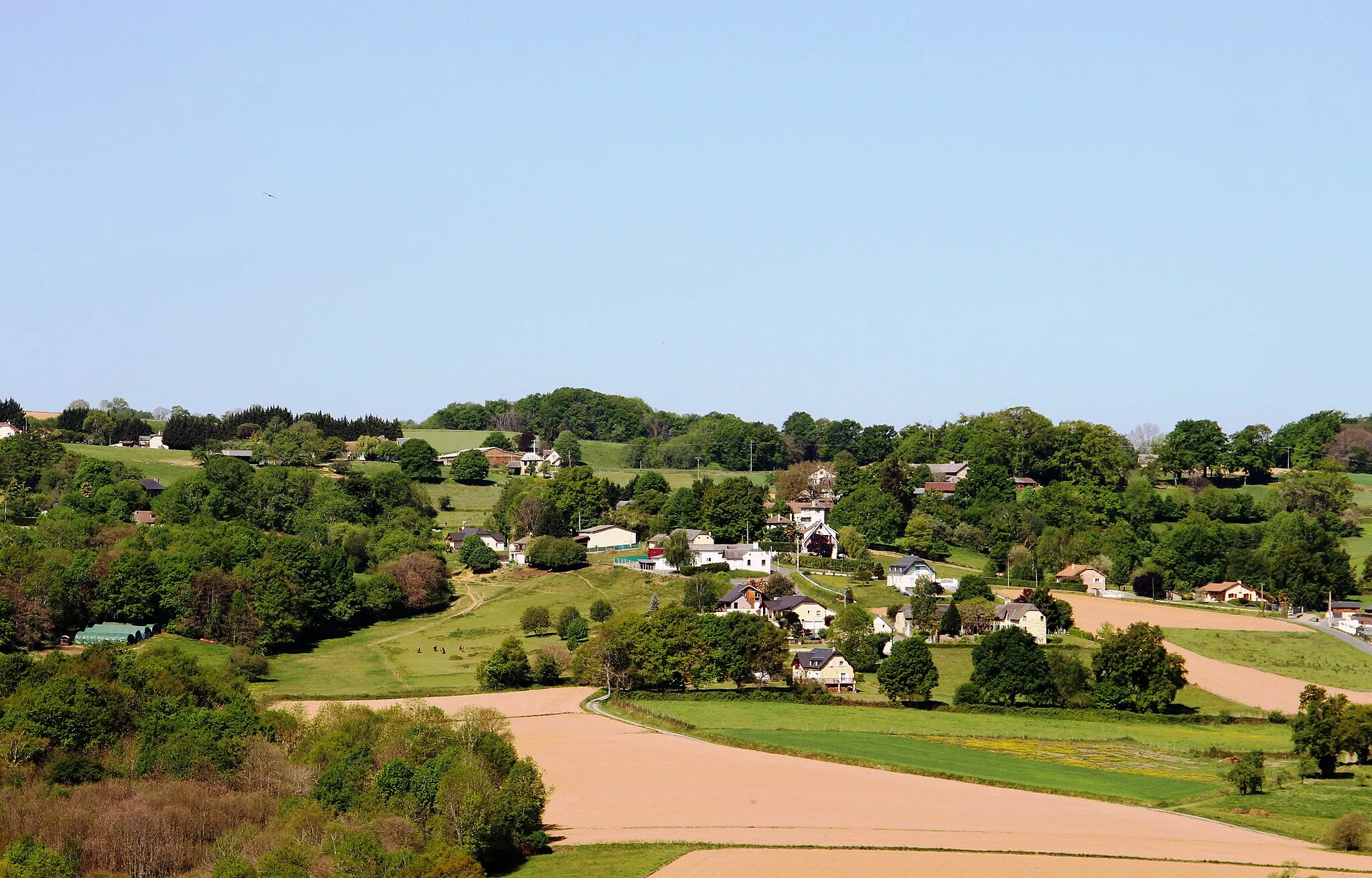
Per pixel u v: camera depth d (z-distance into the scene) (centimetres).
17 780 10838
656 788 11681
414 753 11031
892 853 9781
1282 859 9775
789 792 11581
